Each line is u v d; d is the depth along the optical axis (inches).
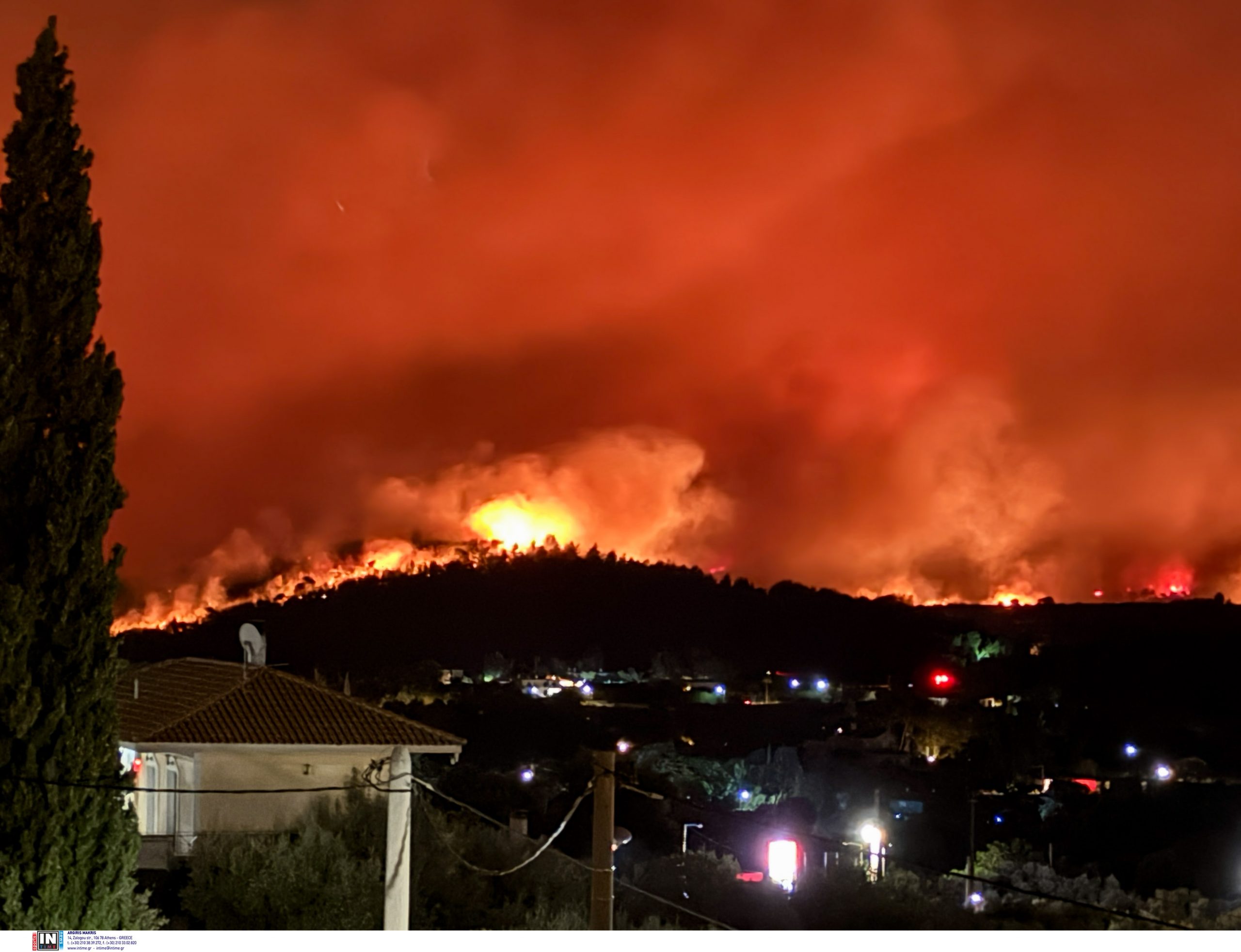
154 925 652.7
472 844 983.0
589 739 2755.9
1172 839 2110.0
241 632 1269.7
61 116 661.3
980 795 2423.7
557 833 650.8
